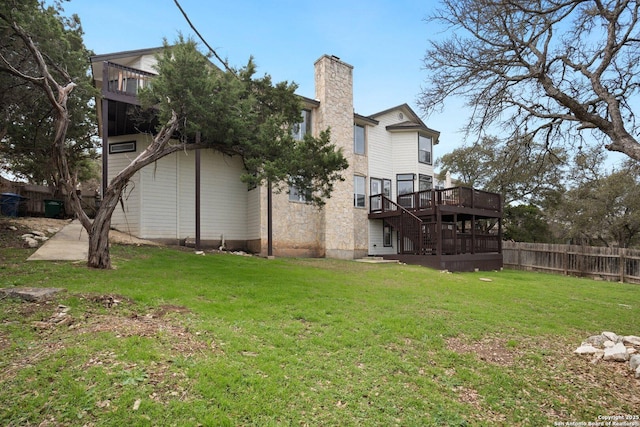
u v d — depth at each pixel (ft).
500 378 13.55
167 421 8.89
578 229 74.74
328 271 34.76
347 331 16.49
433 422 10.27
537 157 29.63
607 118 24.30
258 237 46.73
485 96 25.96
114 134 43.83
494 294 29.17
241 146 29.40
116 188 25.68
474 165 80.07
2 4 24.21
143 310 16.62
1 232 33.65
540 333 19.47
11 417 8.68
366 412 10.33
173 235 43.98
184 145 28.37
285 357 13.03
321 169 26.61
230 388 10.54
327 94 52.37
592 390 13.33
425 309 22.13
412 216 50.98
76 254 28.50
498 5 21.58
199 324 15.30
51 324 14.19
